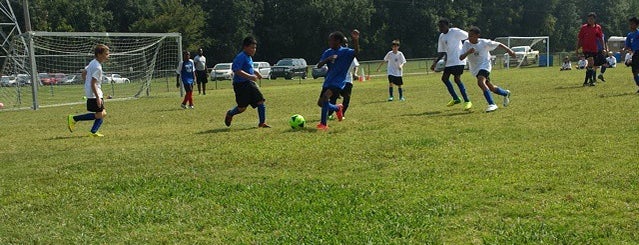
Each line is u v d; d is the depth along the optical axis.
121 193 5.69
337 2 63.97
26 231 4.62
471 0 71.38
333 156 7.04
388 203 4.94
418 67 45.62
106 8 56.66
